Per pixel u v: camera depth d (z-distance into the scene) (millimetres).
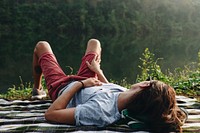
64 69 13445
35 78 3926
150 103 2555
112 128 2654
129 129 2639
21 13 40844
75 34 42750
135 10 51750
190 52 21484
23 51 22688
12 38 33500
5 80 10477
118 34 47594
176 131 2578
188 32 53625
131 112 2662
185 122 2854
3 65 15422
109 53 22969
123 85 6188
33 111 3340
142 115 2602
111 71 12602
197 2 58156
